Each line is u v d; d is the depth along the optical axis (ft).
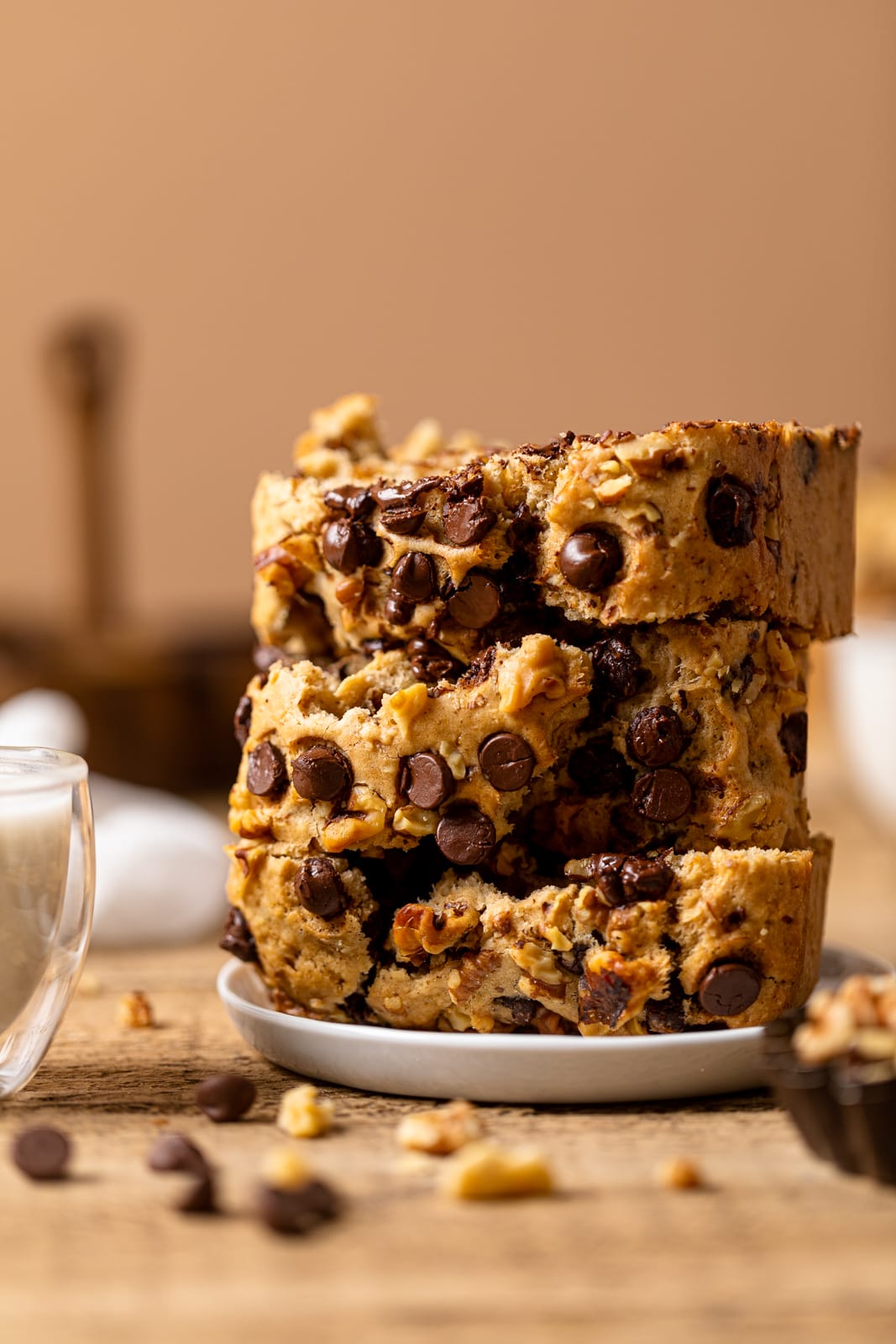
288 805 1.84
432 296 5.55
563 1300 1.51
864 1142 1.63
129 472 5.44
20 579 5.36
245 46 5.39
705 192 5.62
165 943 2.33
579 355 5.63
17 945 1.77
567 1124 1.75
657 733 1.80
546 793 1.84
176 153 5.39
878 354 5.69
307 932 1.84
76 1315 1.51
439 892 1.83
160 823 2.38
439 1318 1.50
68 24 5.31
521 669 1.78
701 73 5.58
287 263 5.47
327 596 1.88
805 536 1.87
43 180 5.34
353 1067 1.81
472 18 5.48
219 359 5.46
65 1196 1.63
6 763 1.86
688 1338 1.48
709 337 5.66
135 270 5.40
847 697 2.71
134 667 3.52
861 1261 1.55
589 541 1.78
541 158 5.55
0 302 5.34
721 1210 1.61
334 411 2.04
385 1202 1.62
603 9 5.53
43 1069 1.88
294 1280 1.53
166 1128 1.75
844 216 5.64
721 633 1.81
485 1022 1.82
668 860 1.80
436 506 1.81
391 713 1.80
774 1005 1.80
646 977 1.77
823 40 5.59
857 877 2.69
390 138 5.49
